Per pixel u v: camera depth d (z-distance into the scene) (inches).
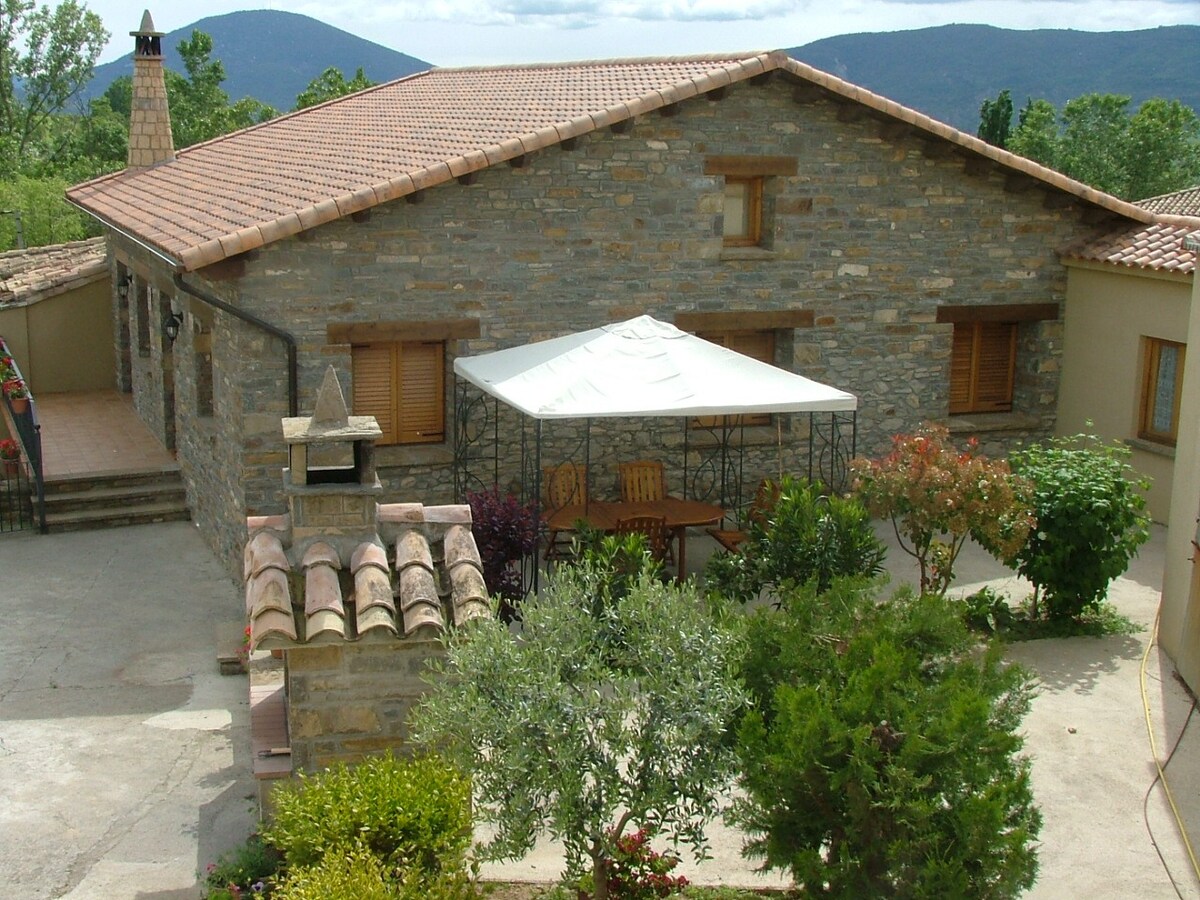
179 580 541.0
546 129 527.8
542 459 572.7
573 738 241.1
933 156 611.8
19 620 492.1
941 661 282.0
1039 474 466.6
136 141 794.2
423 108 706.8
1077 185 617.0
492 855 242.1
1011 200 631.2
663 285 579.2
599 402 456.8
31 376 822.5
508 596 458.0
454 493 554.9
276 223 487.8
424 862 267.6
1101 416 636.1
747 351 618.8
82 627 486.3
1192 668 412.5
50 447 681.0
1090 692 414.0
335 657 289.7
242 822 338.6
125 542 592.1
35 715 407.5
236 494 528.7
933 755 237.5
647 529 490.3
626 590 402.6
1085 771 362.6
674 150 568.4
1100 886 307.6
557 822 234.4
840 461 621.9
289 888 248.5
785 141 585.6
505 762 236.8
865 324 617.9
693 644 249.1
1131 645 454.6
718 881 302.8
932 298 627.8
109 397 815.7
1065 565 461.4
